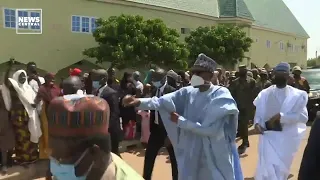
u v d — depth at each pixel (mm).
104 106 1605
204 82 4148
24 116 6934
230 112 3996
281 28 44938
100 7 25250
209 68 4141
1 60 21062
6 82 6855
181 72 11328
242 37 29344
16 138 7016
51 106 1584
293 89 5793
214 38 28375
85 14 24516
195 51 28156
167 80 6570
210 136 4047
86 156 1575
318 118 3035
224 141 4094
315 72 17969
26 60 22078
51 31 23062
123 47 21938
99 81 6609
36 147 7164
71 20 23906
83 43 24500
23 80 7070
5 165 6820
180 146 4285
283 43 45531
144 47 22219
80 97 1609
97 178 1587
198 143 4148
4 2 20984
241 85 9391
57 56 23438
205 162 4133
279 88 5789
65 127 1543
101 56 22375
